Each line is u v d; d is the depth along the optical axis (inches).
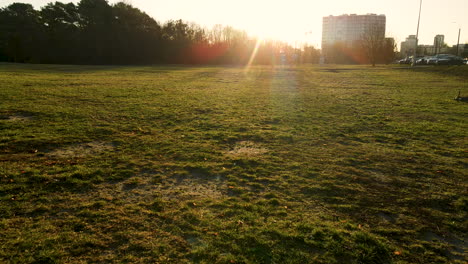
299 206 197.2
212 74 1384.1
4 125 358.9
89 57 2603.3
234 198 204.4
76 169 243.0
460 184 235.3
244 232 166.7
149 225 171.0
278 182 230.8
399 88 855.1
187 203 196.4
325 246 157.0
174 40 2970.0
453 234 173.5
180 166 256.7
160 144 313.4
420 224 181.6
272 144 323.9
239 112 484.4
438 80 1080.2
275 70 1790.1
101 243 154.3
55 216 177.6
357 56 3270.2
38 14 2674.7
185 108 505.4
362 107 549.0
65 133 339.3
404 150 313.9
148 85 835.4
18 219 172.7
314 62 3489.2
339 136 360.8
